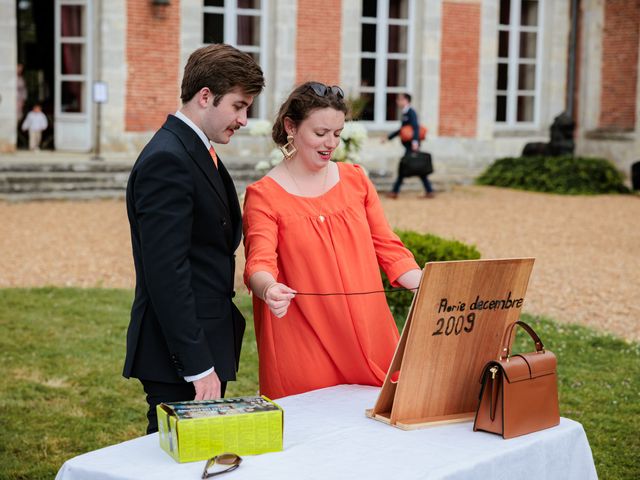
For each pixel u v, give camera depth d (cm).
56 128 1616
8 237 1054
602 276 930
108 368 593
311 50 1688
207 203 288
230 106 288
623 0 1902
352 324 313
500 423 263
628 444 470
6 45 1522
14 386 549
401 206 1427
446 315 270
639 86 1873
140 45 1562
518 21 1925
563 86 1978
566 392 555
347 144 782
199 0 1600
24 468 429
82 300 770
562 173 1694
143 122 1581
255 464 235
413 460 240
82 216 1223
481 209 1417
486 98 1862
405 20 1794
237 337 308
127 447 249
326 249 314
